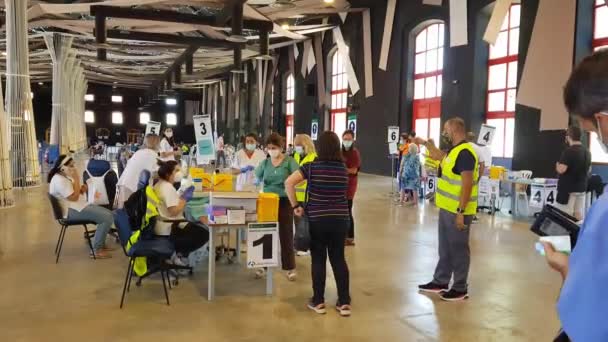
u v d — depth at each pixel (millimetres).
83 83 35969
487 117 13430
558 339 1062
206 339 3346
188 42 14273
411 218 8648
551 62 10211
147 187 4445
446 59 14617
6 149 9000
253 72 30672
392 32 17328
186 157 15055
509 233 7363
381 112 18016
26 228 7035
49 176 5457
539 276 5043
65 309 3875
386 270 5219
